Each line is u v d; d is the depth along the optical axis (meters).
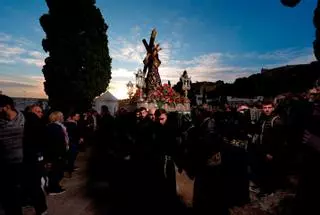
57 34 17.72
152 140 4.37
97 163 8.13
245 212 2.37
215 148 3.75
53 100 17.59
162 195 4.22
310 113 1.59
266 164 4.61
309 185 1.48
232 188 3.88
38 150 3.94
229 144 7.19
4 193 3.23
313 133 1.46
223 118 8.85
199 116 5.28
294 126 3.64
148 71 18.94
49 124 4.93
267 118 4.98
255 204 2.52
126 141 6.75
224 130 8.06
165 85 16.77
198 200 3.57
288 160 3.88
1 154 3.22
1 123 3.30
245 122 8.76
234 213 2.44
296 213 1.54
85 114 11.91
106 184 5.72
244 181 4.30
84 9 18.05
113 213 4.13
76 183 5.96
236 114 9.58
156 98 15.71
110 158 8.63
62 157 5.02
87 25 18.31
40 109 4.96
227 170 4.78
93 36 18.55
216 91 50.09
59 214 4.15
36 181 3.87
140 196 4.38
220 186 3.56
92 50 18.30
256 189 4.46
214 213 3.35
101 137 10.23
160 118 4.39
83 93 17.56
